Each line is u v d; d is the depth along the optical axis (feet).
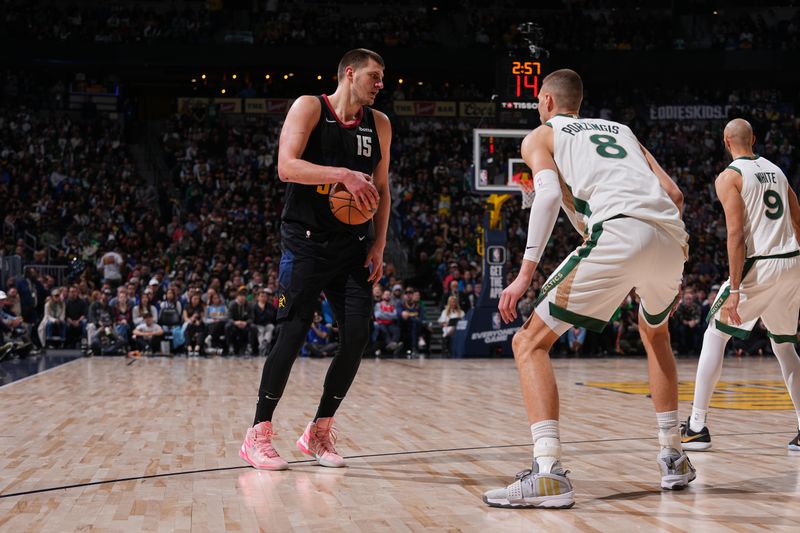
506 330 45.60
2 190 62.49
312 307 11.71
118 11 76.74
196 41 74.33
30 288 45.50
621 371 34.01
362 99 11.93
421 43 79.15
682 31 84.38
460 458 12.34
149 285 45.27
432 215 66.13
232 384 25.68
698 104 81.87
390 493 9.89
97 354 42.65
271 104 78.33
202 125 76.28
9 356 39.52
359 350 11.75
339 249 11.69
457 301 49.78
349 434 14.93
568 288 9.39
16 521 8.45
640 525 8.39
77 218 61.31
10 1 75.10
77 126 73.41
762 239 13.34
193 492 9.87
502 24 82.17
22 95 75.82
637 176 9.66
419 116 80.79
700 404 13.44
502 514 8.86
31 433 14.80
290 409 18.85
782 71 77.36
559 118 10.18
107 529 8.14
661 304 10.02
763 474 11.21
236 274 47.98
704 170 76.38
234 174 70.33
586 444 13.78
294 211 11.81
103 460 12.01
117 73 77.92
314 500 9.49
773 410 19.36
